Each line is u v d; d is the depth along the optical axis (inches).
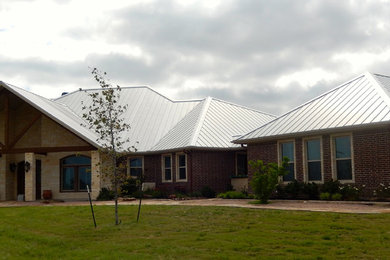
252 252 439.2
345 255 414.3
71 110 1359.5
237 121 1304.1
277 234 512.4
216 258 421.7
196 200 949.2
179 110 1416.1
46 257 461.1
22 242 540.1
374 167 780.0
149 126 1327.5
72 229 618.5
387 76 1003.9
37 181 1216.8
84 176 1187.9
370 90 888.3
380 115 779.4
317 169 881.5
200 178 1114.7
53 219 712.4
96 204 920.3
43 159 1202.0
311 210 657.6
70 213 760.3
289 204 773.3
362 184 794.8
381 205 721.6
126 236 550.9
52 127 1197.7
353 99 894.4
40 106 1100.5
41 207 864.3
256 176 820.0
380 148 773.9
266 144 973.8
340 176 839.7
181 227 585.3
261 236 506.9
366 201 780.6
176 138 1200.2
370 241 459.2
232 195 969.5
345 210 646.5
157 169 1206.9
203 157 1127.6
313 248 443.2
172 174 1163.9
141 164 1235.2
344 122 824.3
